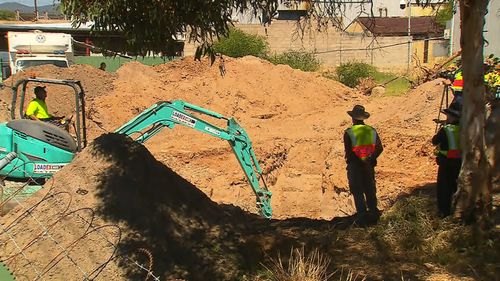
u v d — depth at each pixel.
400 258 6.65
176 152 17.19
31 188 8.82
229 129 10.77
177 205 7.55
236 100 22.19
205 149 17.36
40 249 6.34
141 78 22.27
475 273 6.08
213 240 7.06
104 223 6.53
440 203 7.73
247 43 30.16
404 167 15.41
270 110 22.06
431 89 17.81
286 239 7.30
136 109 20.78
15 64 22.66
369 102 22.16
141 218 6.75
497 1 21.69
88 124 19.75
